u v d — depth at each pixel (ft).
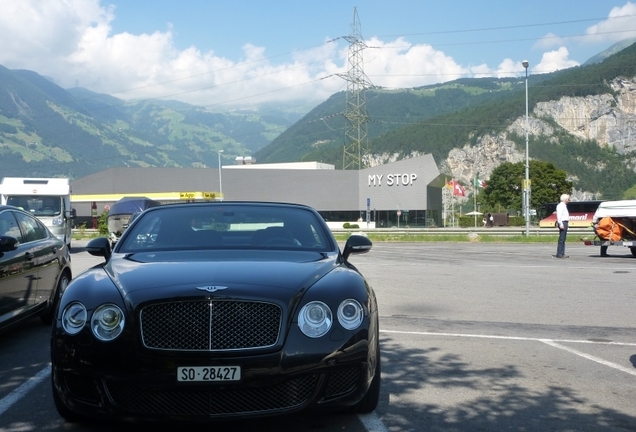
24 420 15.76
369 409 15.99
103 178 282.56
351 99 284.82
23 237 25.81
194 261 16.61
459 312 31.94
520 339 25.44
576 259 65.92
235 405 13.64
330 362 13.98
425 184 257.96
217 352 13.58
